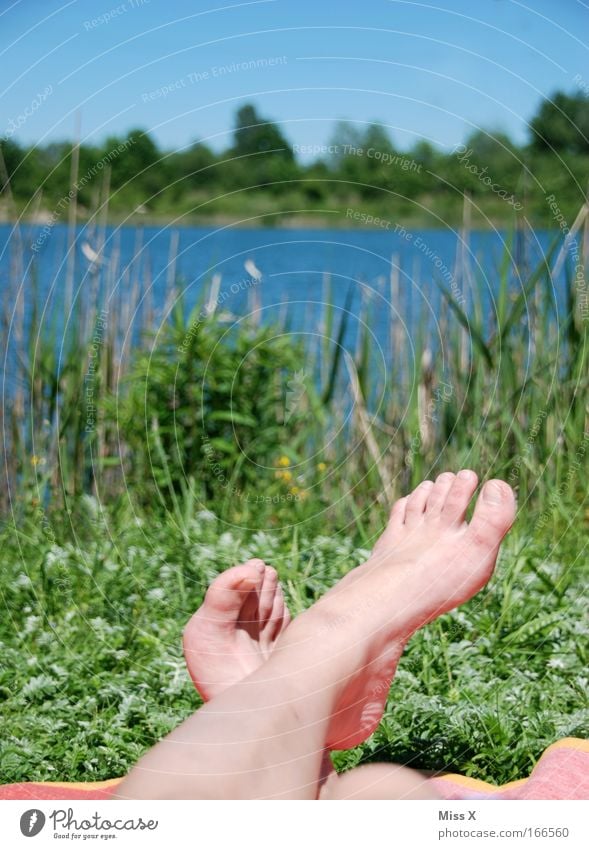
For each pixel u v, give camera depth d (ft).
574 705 5.55
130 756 5.08
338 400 10.41
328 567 7.60
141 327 10.32
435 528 5.48
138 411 9.57
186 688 5.75
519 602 6.77
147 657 6.23
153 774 3.87
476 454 8.70
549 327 8.87
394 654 4.81
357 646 4.45
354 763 5.07
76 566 7.47
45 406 9.14
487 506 5.45
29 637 6.46
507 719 5.24
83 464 9.25
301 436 10.20
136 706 5.47
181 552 7.82
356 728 4.67
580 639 6.26
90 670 6.00
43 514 8.36
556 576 7.07
